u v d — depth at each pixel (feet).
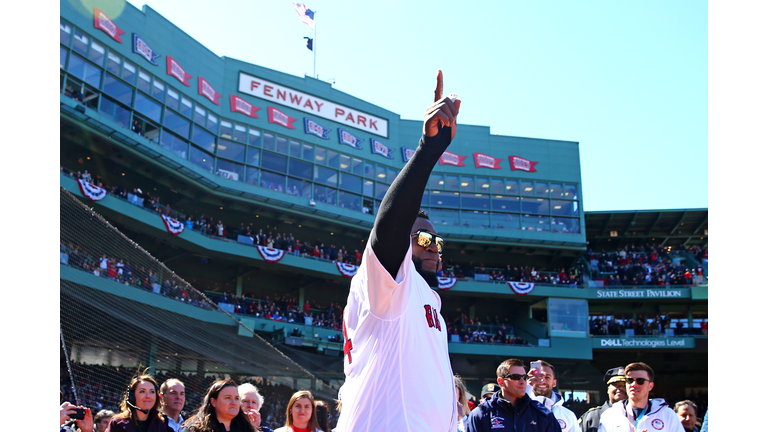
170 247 106.52
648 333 125.18
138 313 37.11
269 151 117.08
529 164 138.10
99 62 92.17
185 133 105.19
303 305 124.47
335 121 126.11
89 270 34.37
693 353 133.59
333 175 123.54
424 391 6.79
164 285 40.16
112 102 93.25
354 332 7.13
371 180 127.85
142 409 17.83
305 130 122.11
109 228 36.42
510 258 141.69
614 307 136.87
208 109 110.42
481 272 131.34
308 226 124.67
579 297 127.54
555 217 136.15
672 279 128.36
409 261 6.59
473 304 135.95
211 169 109.60
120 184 104.01
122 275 36.81
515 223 134.21
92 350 33.19
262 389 44.01
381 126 131.75
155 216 93.71
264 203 114.32
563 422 21.72
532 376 22.81
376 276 6.53
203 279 116.67
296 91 122.93
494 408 17.53
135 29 98.68
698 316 138.72
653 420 19.40
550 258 142.00
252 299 115.85
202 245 102.73
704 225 137.90
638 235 144.15
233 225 120.78
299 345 106.73
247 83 117.50
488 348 120.78
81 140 91.25
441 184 133.80
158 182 106.42
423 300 7.34
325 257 120.26
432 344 7.13
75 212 34.37
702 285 125.59
